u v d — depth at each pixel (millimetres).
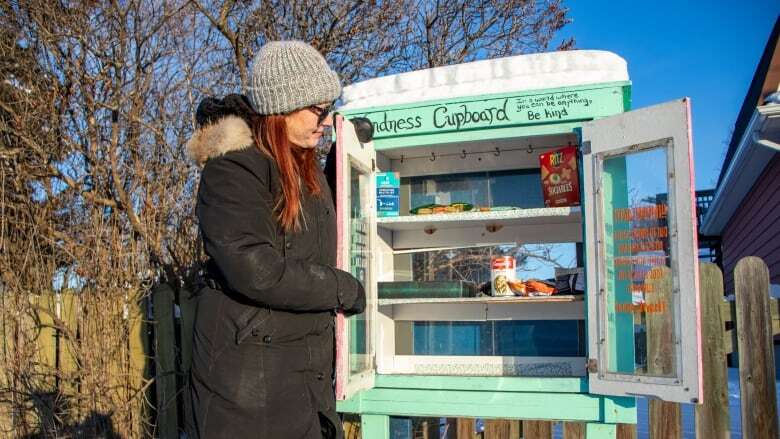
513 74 3270
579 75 3146
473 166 3807
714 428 3430
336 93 1871
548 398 3094
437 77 3402
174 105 5207
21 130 4867
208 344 1697
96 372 4133
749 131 7293
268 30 6359
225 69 6113
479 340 3836
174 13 5203
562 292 3291
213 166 1693
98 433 4113
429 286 3424
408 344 3939
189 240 4789
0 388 4301
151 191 4723
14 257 4473
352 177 3141
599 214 2986
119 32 5082
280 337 1702
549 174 3400
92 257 4305
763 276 3453
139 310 4332
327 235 1909
